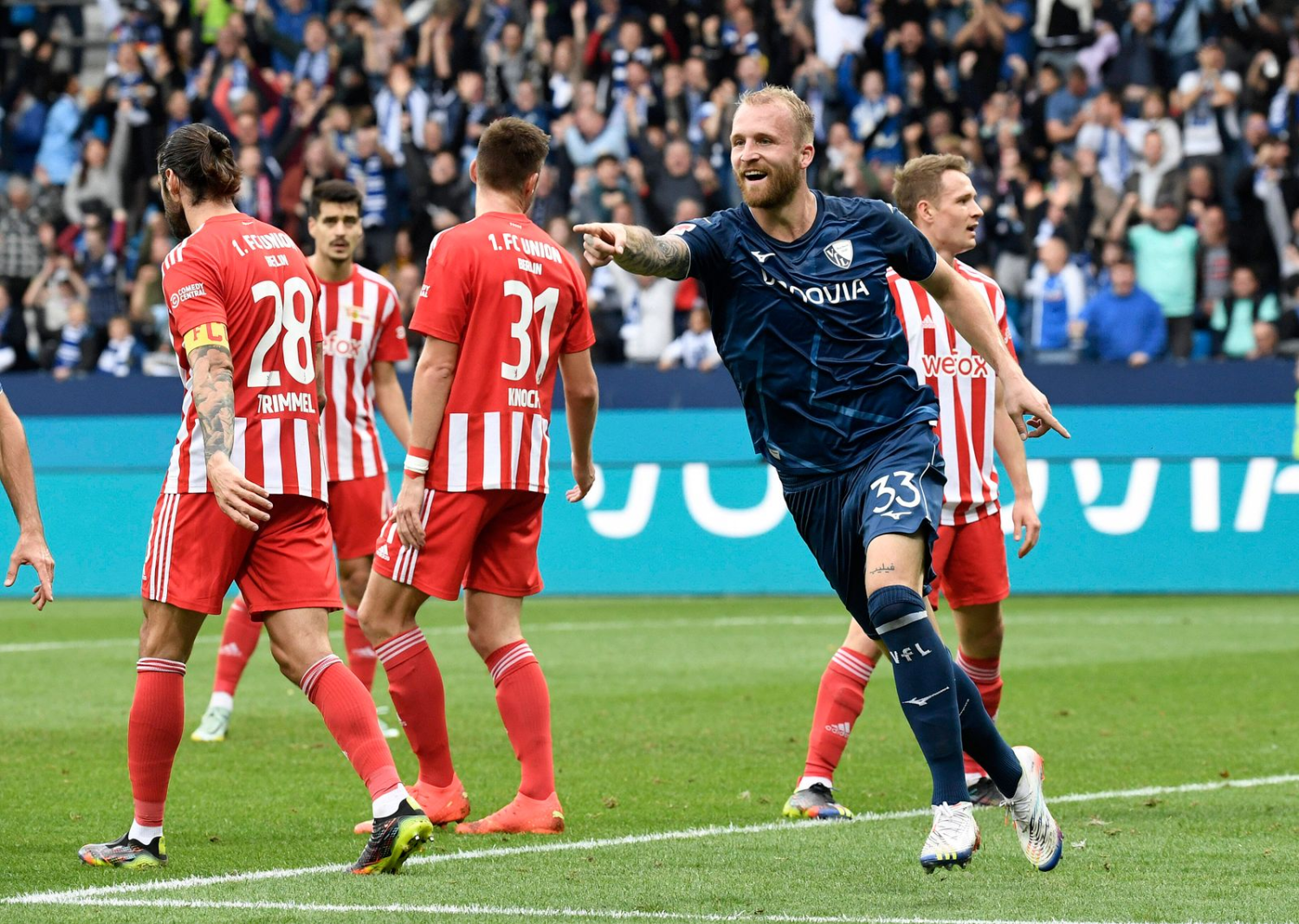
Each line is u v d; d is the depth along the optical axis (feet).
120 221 136.05
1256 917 29.09
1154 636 83.25
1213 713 59.21
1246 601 100.17
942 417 42.52
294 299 35.06
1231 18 125.49
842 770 48.26
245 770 48.34
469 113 132.57
